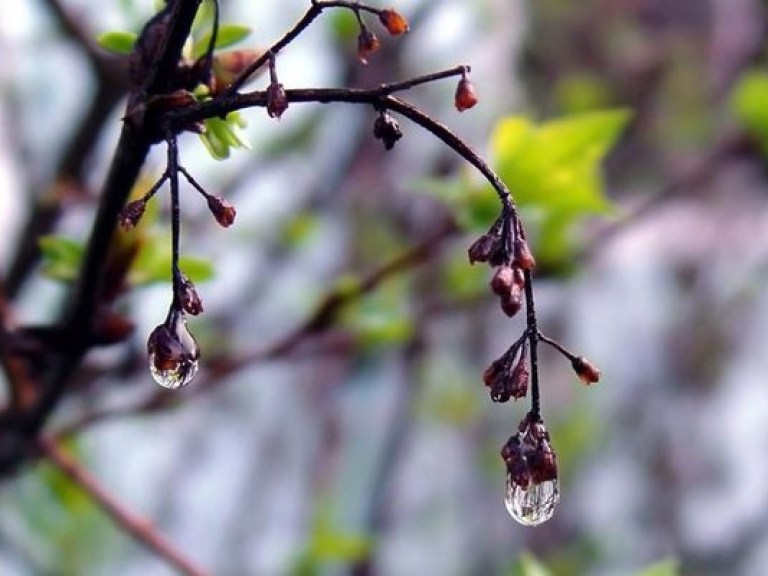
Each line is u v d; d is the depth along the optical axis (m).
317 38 0.56
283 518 0.73
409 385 0.68
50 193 0.41
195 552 0.74
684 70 0.80
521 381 0.25
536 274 0.42
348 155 0.64
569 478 0.89
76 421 0.39
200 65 0.27
